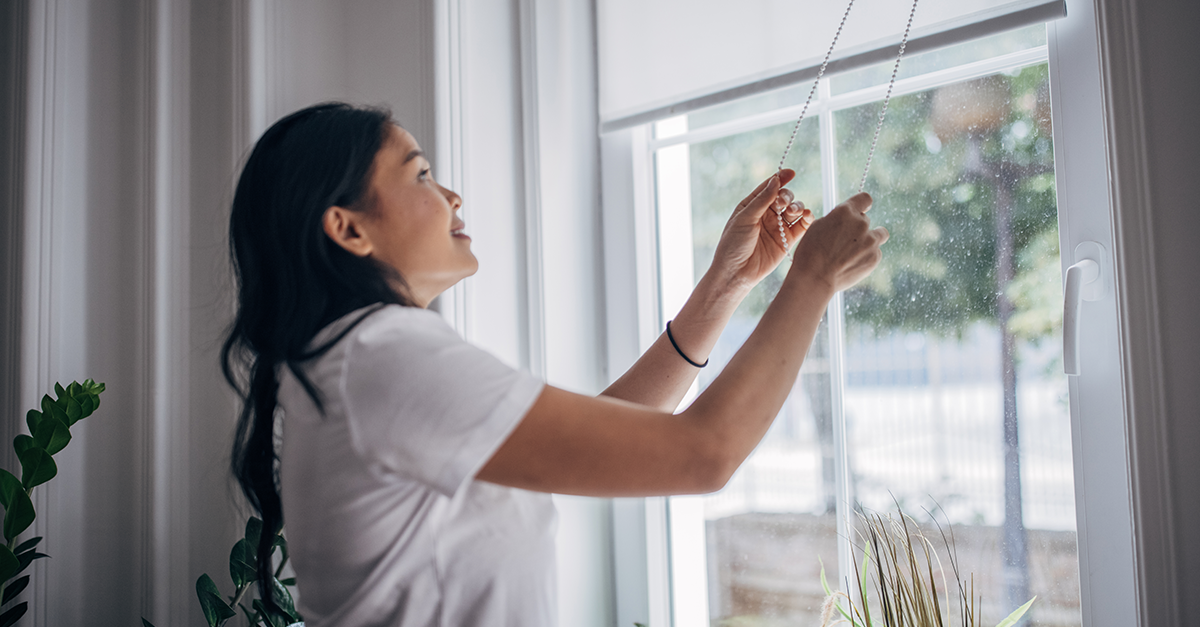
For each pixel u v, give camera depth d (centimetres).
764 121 121
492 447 59
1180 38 76
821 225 71
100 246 129
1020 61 99
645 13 126
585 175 136
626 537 133
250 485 81
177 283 132
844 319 114
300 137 71
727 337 127
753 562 122
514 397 60
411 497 64
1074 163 93
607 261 137
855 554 111
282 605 109
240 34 129
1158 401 76
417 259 73
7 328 122
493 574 67
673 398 93
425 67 124
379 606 64
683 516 130
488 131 127
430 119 123
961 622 102
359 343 63
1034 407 98
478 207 125
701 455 61
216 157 133
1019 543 99
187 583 130
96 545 126
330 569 65
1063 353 86
